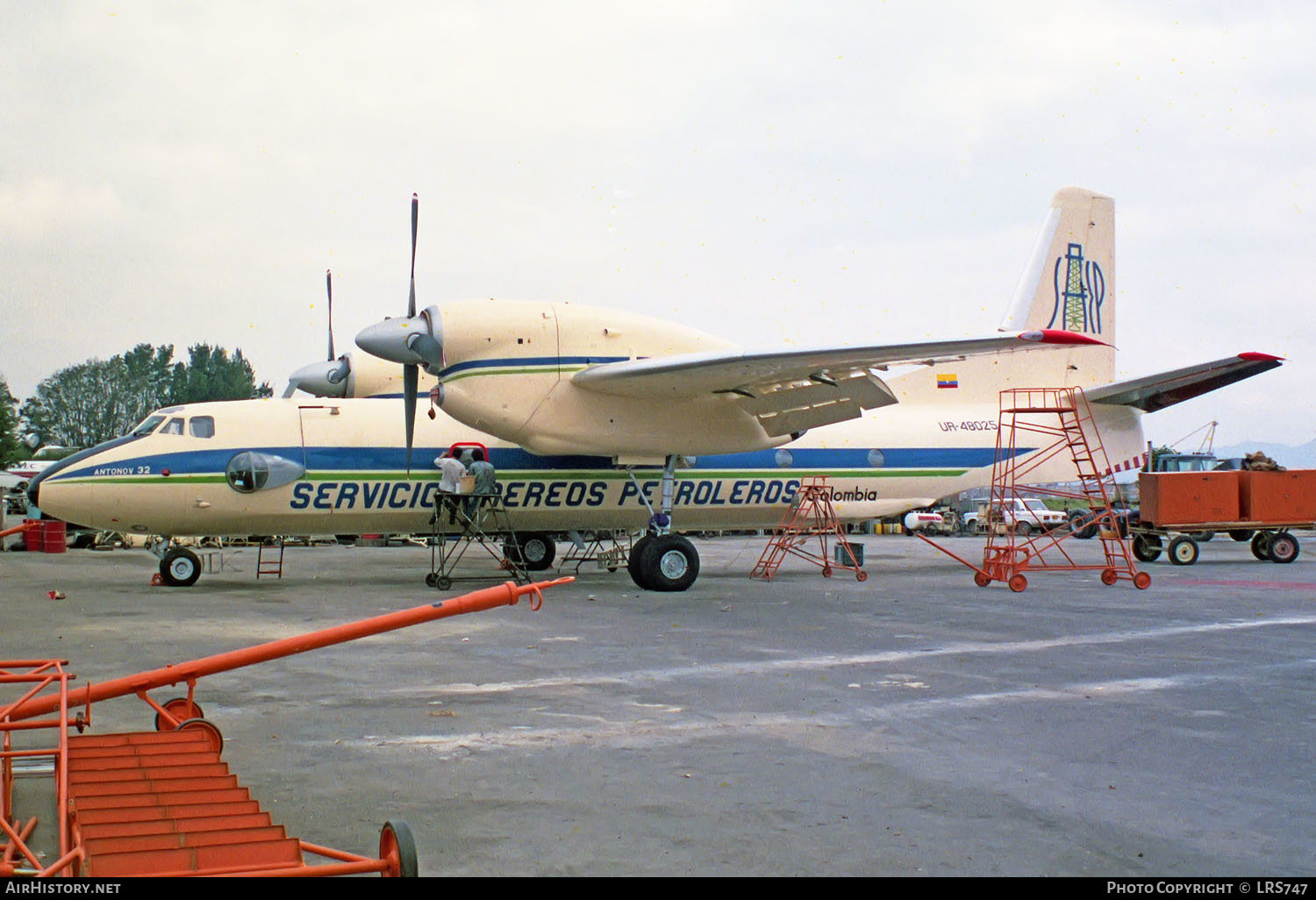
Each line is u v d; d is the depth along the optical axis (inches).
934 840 209.2
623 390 674.8
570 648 450.0
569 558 921.5
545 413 670.5
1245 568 930.1
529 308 671.1
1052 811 228.2
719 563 989.2
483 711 326.0
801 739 290.8
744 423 721.6
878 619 546.3
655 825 217.9
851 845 206.5
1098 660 420.2
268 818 170.4
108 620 541.3
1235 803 233.8
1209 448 1503.4
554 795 239.3
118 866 151.2
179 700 246.1
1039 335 537.6
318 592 694.5
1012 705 334.6
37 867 158.1
